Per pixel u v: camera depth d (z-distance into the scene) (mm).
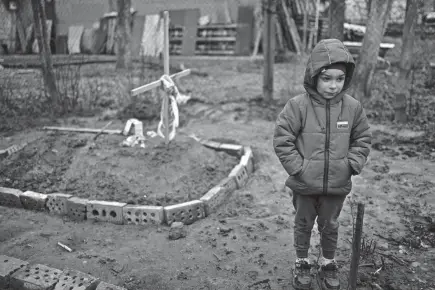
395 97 7273
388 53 14469
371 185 4770
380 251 3391
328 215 2805
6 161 5082
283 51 16656
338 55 2512
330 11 7816
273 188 4734
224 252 3439
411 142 6242
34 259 3354
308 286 2887
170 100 5121
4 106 7496
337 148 2654
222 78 12992
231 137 6641
